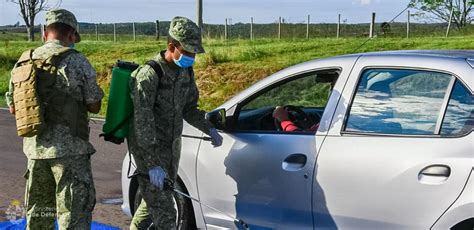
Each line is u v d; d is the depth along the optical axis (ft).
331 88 15.49
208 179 16.81
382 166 13.66
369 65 14.73
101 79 64.59
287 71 16.24
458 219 12.61
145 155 15.08
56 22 14.84
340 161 14.28
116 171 29.19
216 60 63.31
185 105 16.22
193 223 17.56
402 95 14.07
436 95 13.62
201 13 47.73
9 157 32.30
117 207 23.16
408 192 13.25
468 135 12.87
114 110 15.28
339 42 72.84
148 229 16.29
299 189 14.96
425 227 13.06
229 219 16.51
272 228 15.62
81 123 14.71
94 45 88.63
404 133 13.78
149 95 14.96
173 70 15.29
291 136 15.38
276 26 107.04
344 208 14.21
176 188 17.51
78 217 14.62
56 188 14.80
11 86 15.05
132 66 15.44
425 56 14.20
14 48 90.63
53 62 14.37
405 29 93.86
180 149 16.01
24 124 14.23
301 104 16.55
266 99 16.70
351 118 14.58
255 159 15.80
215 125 16.49
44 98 14.48
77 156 14.57
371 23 76.02
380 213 13.69
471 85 13.17
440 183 12.85
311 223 14.88
